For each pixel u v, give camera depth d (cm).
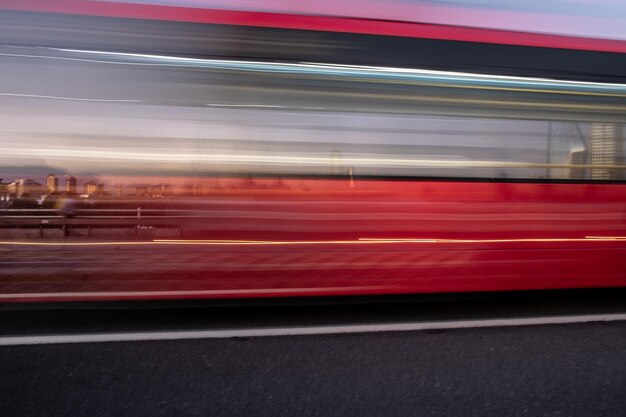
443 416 296
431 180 431
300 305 489
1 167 386
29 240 398
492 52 438
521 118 442
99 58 391
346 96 417
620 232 464
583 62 454
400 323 455
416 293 444
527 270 452
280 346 398
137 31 394
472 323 456
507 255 447
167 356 376
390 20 425
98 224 402
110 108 393
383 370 356
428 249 436
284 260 421
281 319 464
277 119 410
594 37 460
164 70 397
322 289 428
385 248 430
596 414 299
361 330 436
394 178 426
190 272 414
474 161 436
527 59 443
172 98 399
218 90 404
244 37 405
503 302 529
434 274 439
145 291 413
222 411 300
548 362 371
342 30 417
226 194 409
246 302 436
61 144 391
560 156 450
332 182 420
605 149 459
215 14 402
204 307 473
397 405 308
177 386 329
